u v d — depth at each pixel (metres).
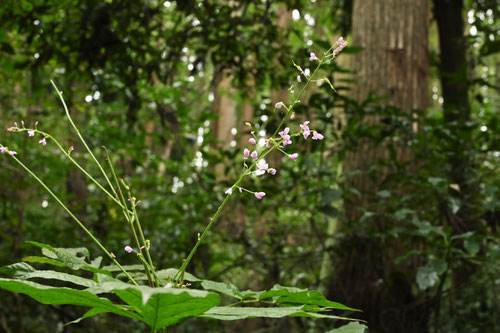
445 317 4.79
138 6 3.91
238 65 4.34
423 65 4.60
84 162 5.29
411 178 3.65
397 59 4.51
